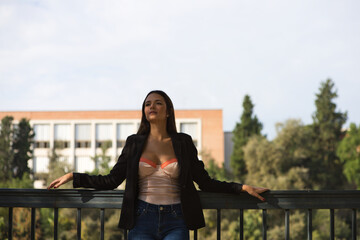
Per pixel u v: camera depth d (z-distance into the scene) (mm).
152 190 2666
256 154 46406
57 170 42938
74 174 2822
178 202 2686
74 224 26984
